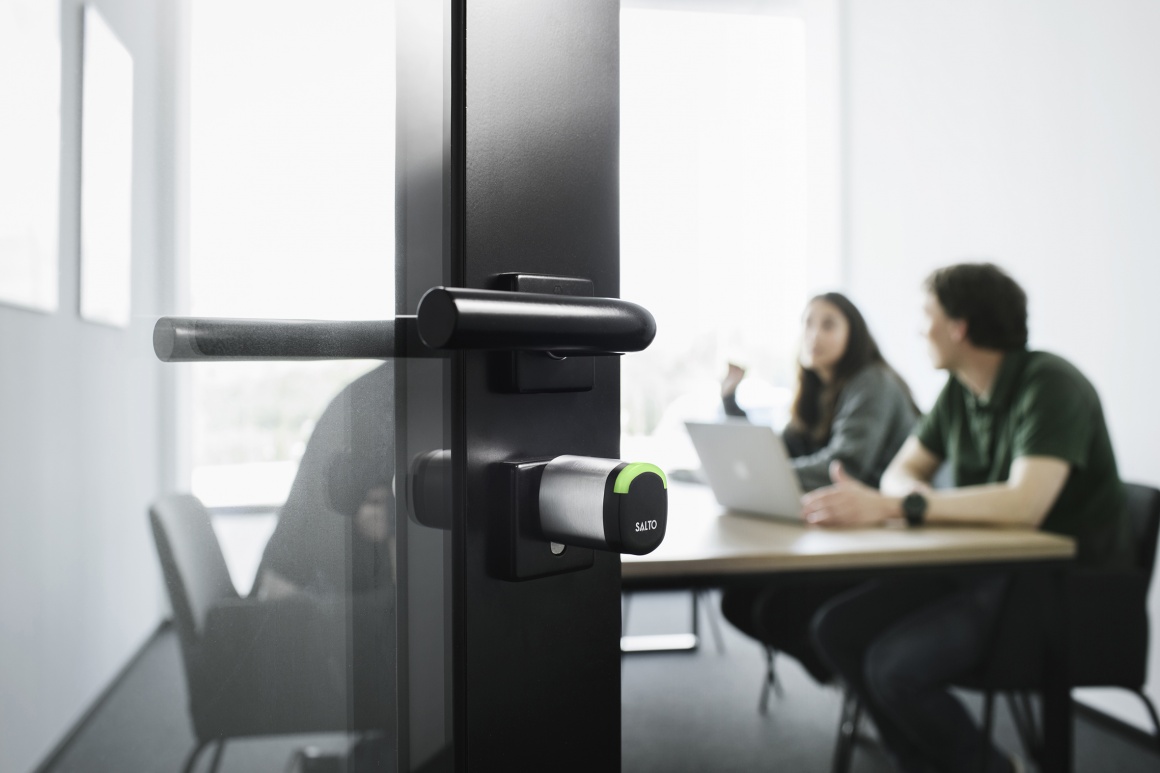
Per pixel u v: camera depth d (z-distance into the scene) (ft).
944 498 6.29
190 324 1.20
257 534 1.27
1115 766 7.52
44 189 1.04
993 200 10.21
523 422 1.42
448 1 1.37
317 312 1.31
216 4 1.22
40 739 1.07
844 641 7.07
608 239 1.57
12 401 1.03
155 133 1.16
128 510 1.15
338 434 1.34
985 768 6.55
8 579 1.03
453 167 1.37
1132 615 6.24
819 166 13.12
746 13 13.08
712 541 5.70
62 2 1.06
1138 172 8.19
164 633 1.18
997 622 6.33
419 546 1.37
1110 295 8.54
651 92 13.08
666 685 9.57
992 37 10.15
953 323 7.55
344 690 1.37
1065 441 6.52
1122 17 8.31
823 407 9.48
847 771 7.66
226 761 1.25
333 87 1.32
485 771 1.40
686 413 13.03
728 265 13.19
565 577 1.50
